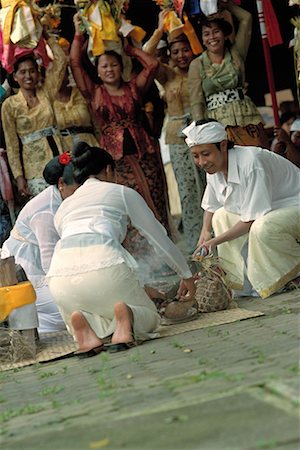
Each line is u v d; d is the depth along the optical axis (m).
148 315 6.54
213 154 7.90
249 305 7.70
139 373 5.28
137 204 6.75
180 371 5.10
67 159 7.25
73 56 10.44
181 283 7.16
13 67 10.24
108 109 10.48
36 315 6.81
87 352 6.30
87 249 6.49
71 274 6.46
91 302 6.45
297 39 9.28
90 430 3.94
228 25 10.28
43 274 7.84
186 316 7.14
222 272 7.68
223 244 8.21
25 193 10.48
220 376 4.62
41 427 4.21
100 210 6.65
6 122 10.40
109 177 7.10
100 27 10.17
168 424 3.80
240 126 10.23
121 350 6.24
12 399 5.25
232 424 3.65
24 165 10.48
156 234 6.78
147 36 14.46
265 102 16.64
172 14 10.77
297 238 8.05
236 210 8.20
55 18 10.47
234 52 10.38
